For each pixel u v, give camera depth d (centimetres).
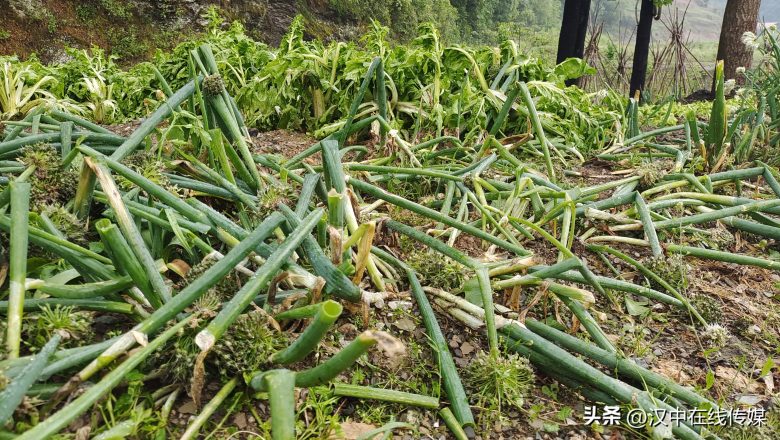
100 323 148
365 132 330
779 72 318
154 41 1266
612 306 202
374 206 225
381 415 142
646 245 226
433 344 159
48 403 110
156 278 134
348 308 155
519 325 162
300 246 164
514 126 340
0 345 115
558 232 235
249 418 132
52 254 155
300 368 147
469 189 251
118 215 139
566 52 814
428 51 330
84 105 441
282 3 1467
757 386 172
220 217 166
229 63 391
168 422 126
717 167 294
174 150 222
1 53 1062
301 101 357
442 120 319
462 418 140
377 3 1750
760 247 251
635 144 342
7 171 178
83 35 1176
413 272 179
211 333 117
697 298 197
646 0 786
